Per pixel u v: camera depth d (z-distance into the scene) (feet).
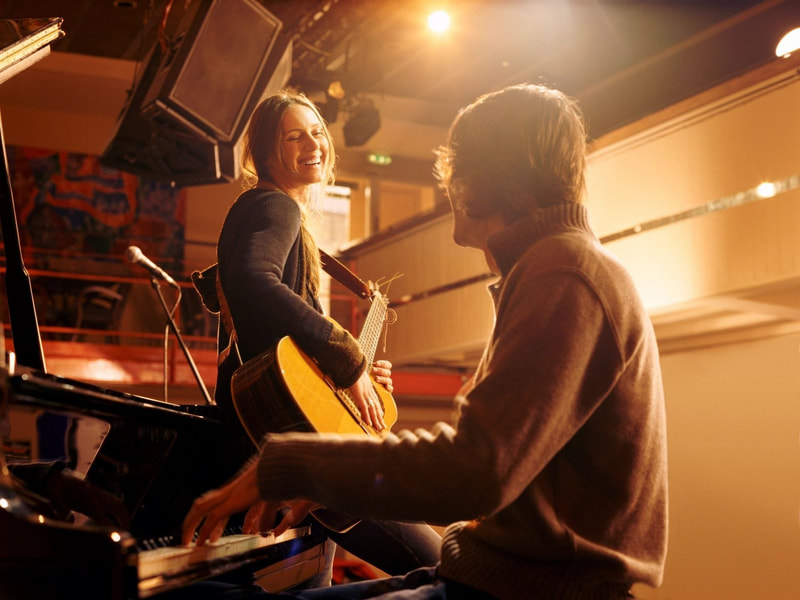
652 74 32.32
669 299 17.72
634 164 18.65
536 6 29.25
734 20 29.40
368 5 28.27
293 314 5.26
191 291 33.12
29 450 3.89
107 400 4.23
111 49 32.58
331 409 5.29
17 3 28.78
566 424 3.61
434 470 3.47
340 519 5.65
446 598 3.85
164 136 15.58
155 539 3.83
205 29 14.64
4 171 5.43
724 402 23.34
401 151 40.11
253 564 4.79
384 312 7.23
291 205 5.95
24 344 5.37
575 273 3.77
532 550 3.74
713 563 23.06
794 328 21.62
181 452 4.99
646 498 3.89
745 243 16.11
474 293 24.54
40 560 3.12
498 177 4.27
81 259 32.60
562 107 4.33
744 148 16.16
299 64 32.09
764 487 22.03
